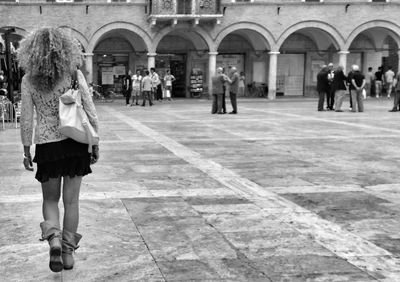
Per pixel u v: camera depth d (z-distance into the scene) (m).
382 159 9.73
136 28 30.20
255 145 11.50
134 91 26.91
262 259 4.46
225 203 6.34
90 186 7.21
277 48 31.48
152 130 14.48
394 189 7.20
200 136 13.08
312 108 24.23
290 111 22.14
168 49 33.31
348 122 16.92
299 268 4.27
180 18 29.73
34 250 4.65
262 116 19.34
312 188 7.22
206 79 34.03
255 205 6.26
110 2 29.69
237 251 4.66
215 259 4.46
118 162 9.20
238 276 4.09
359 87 21.11
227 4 30.59
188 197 6.63
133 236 5.06
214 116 19.38
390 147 11.30
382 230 5.31
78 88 3.97
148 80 25.80
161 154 10.16
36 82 3.90
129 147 11.09
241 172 8.35
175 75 34.03
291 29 31.38
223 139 12.50
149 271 4.18
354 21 31.55
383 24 31.77
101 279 4.02
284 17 31.22
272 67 31.81
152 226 5.38
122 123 16.56
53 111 3.92
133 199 6.50
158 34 30.42
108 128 15.01
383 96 34.91
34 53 3.84
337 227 5.40
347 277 4.09
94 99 31.28
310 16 31.31
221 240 4.95
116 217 5.70
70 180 4.04
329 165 9.06
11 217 5.65
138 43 32.78
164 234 5.12
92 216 5.72
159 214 5.82
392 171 8.54
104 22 29.80
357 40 34.97
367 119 18.03
